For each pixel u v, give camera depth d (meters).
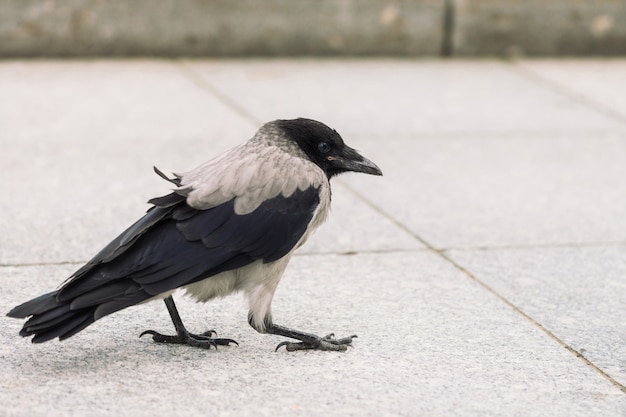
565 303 9.55
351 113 15.95
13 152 13.48
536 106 16.86
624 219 12.05
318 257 10.53
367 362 8.13
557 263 10.59
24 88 16.34
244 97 16.48
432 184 13.09
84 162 13.23
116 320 8.79
